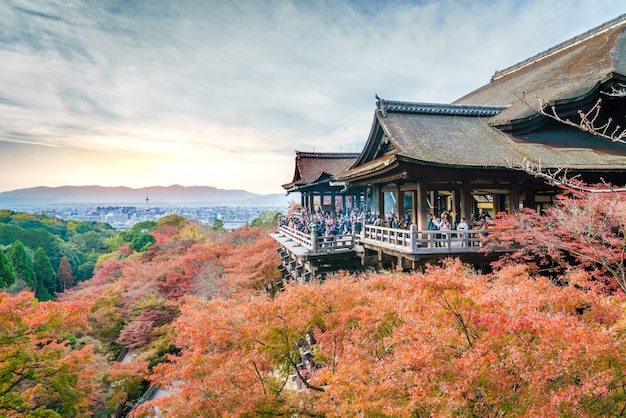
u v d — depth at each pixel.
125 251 57.66
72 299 32.56
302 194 36.06
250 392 7.81
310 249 18.72
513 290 6.73
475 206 18.58
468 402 5.12
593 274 9.08
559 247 10.45
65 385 10.91
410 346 5.64
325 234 19.19
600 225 9.23
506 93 23.12
